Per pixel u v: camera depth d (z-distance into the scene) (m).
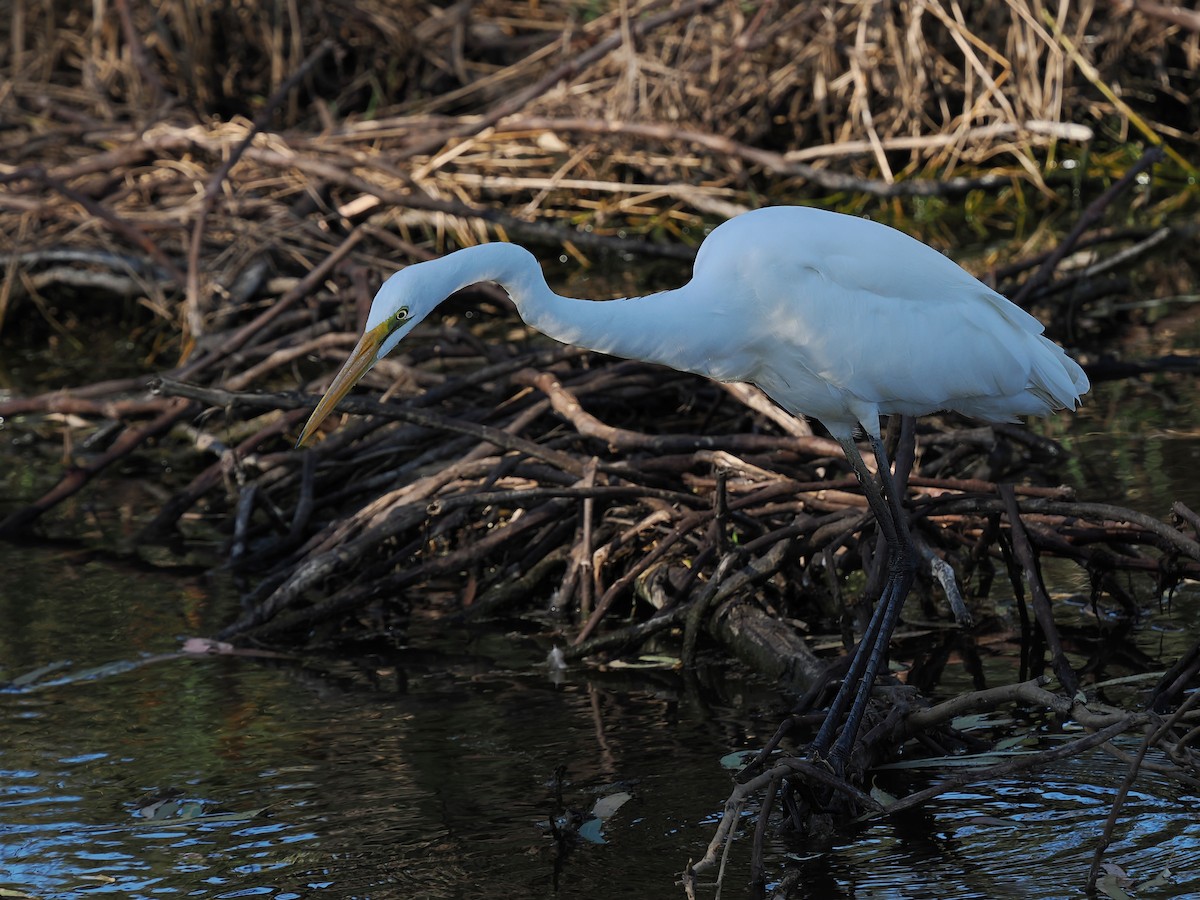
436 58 20.28
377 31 20.33
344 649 9.45
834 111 19.45
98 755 7.96
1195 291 15.97
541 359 11.77
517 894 6.39
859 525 8.66
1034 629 9.16
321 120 19.62
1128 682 8.23
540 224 15.92
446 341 13.12
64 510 12.21
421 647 9.44
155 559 11.11
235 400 10.19
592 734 7.98
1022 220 18.28
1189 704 6.18
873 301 7.70
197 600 10.27
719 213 17.86
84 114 19.28
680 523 9.26
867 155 19.55
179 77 19.88
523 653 9.27
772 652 8.63
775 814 7.02
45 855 6.90
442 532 10.15
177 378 12.43
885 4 18.62
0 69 20.50
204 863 6.77
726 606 9.00
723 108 18.91
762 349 7.94
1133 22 19.78
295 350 12.41
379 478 11.03
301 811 7.23
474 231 17.11
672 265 17.48
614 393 11.84
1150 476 11.08
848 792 6.49
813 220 7.77
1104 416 12.80
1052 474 11.32
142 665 9.20
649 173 18.69
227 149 16.53
